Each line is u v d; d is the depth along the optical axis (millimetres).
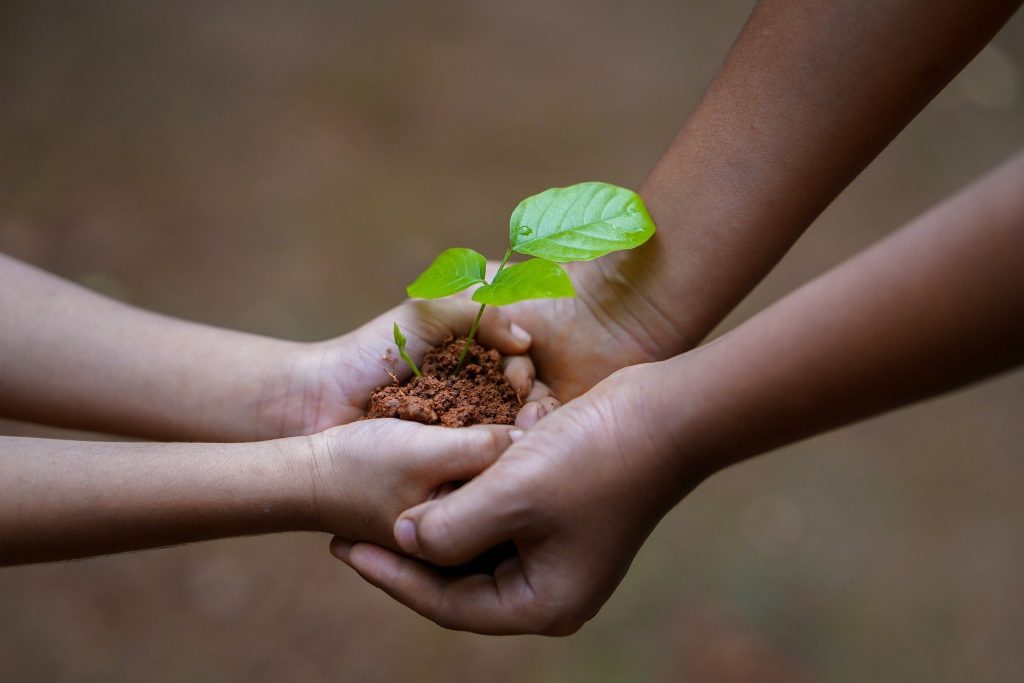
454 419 909
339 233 1861
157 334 965
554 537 859
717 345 837
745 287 942
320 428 964
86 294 966
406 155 2074
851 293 794
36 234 1743
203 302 1692
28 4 2262
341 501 888
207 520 884
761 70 912
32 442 882
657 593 1397
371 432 889
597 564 865
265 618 1294
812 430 820
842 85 895
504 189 2023
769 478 1590
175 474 880
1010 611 1416
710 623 1369
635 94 2381
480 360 943
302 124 2090
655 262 947
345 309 1720
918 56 882
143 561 1328
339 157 2029
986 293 769
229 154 1992
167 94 2102
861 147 904
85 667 1209
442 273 905
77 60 2139
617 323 958
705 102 936
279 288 1737
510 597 876
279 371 965
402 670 1265
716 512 1522
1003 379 1834
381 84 2250
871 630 1382
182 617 1275
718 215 930
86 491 872
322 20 2408
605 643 1331
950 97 2484
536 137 2186
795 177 914
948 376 787
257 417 965
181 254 1771
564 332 962
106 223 1795
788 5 902
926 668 1344
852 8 887
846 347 794
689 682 1299
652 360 960
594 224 913
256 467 887
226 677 1222
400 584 890
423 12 2525
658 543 1462
